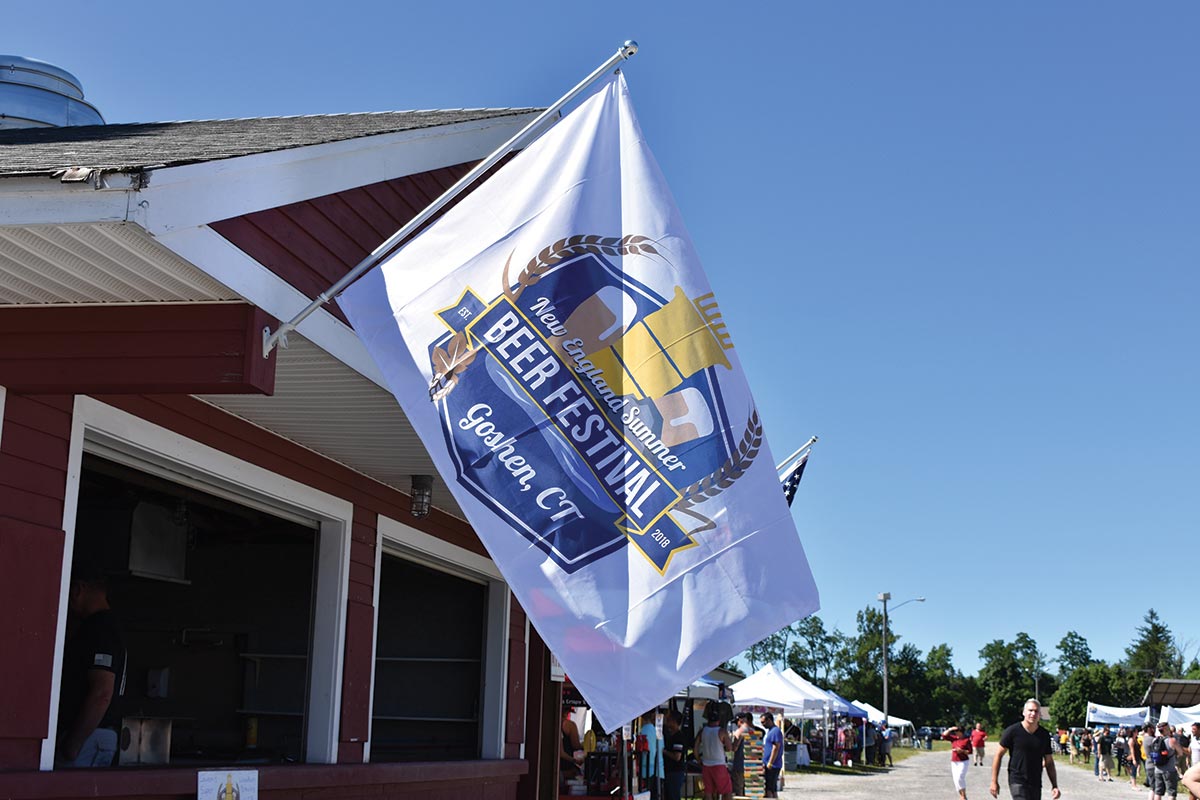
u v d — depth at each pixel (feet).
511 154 28.78
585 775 64.28
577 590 16.97
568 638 16.76
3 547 18.38
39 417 19.30
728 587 17.15
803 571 17.44
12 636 18.49
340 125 27.58
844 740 151.02
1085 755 220.23
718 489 17.56
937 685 504.02
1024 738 39.86
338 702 29.19
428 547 35.35
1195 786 40.83
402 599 42.19
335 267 20.92
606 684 16.58
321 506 28.63
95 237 15.66
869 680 453.17
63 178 14.90
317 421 25.40
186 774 22.54
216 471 24.27
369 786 30.25
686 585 17.11
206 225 16.85
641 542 17.22
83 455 23.97
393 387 17.83
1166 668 469.16
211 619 38.75
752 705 122.11
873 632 461.78
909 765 163.22
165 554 32.14
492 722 40.22
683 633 16.88
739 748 81.87
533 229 18.45
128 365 18.06
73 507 20.03
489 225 18.53
